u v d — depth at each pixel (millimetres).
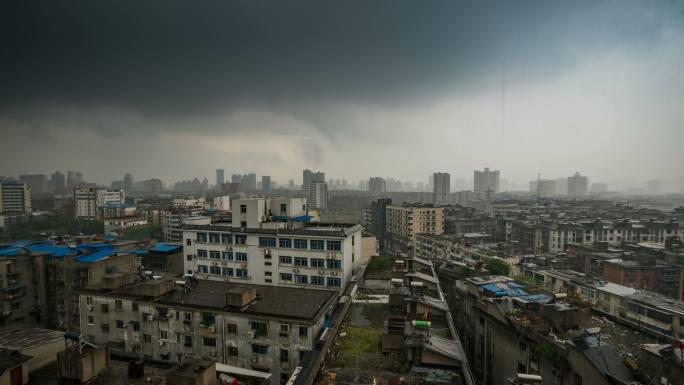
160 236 178000
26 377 30422
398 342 33219
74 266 73000
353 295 50656
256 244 70375
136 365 30609
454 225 176500
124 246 98125
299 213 80688
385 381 28375
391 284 52719
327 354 32500
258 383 32844
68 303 73438
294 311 44375
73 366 29031
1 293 69375
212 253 73938
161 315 47469
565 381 34062
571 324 39125
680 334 52938
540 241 146375
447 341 34000
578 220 168375
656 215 185250
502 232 171750
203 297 49656
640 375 29234
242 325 44125
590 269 98312
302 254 67375
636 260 94188
